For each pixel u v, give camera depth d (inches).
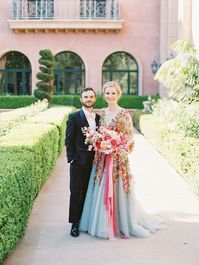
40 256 164.7
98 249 171.6
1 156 186.9
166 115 418.0
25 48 910.4
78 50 911.7
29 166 185.6
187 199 248.7
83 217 189.6
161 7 879.1
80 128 185.6
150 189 273.6
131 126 187.5
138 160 383.2
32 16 906.1
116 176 183.5
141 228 186.7
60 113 467.2
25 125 320.2
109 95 185.9
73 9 899.4
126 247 173.6
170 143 348.8
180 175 315.0
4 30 912.3
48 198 251.1
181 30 645.9
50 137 294.4
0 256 138.6
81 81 925.8
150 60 914.7
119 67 925.2
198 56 485.1
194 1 597.0
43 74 766.5
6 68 925.8
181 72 445.7
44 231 193.0
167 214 218.8
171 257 163.9
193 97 438.6
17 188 158.6
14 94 924.0
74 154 186.2
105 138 179.5
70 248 172.7
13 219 153.3
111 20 885.2
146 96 859.4
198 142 288.8
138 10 912.9
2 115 428.8
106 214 182.4
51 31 907.4
